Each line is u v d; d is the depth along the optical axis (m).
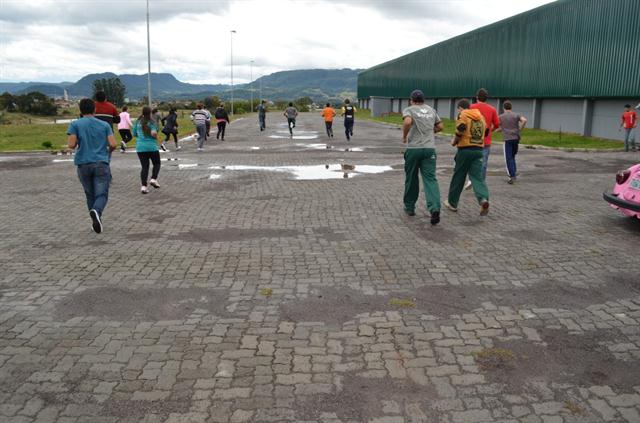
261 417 3.14
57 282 5.41
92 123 7.46
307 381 3.52
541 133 27.25
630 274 5.56
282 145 22.16
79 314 4.63
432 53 48.22
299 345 4.02
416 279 5.41
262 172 13.40
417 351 3.93
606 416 3.16
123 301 4.91
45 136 28.72
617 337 4.16
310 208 8.86
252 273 5.63
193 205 9.20
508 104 11.37
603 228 7.49
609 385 3.49
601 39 23.58
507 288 5.17
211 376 3.59
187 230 7.46
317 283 5.32
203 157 17.30
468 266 5.81
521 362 3.78
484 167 10.17
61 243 6.84
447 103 46.50
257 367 3.70
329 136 26.69
